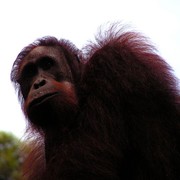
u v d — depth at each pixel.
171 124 11.93
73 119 12.45
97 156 11.66
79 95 12.66
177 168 11.76
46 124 12.60
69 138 12.09
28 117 12.96
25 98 13.22
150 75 12.15
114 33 13.59
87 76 12.64
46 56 13.05
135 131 11.82
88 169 11.55
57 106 12.21
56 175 11.66
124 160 11.91
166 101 12.01
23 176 13.91
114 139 11.79
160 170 11.59
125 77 12.06
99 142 11.78
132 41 13.21
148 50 13.19
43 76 12.77
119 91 12.04
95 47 13.59
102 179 11.51
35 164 13.55
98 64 12.52
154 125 11.73
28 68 13.09
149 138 11.69
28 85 13.06
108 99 12.03
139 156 11.88
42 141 13.83
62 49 13.52
